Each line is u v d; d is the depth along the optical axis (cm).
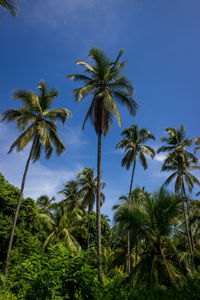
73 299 616
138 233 935
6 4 823
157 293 552
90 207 3256
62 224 2603
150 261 853
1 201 2117
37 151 2061
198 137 2677
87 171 3403
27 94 1859
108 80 1745
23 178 1772
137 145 2878
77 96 1683
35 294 581
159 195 995
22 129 1875
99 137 1681
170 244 916
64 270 629
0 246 1958
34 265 624
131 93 1731
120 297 545
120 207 985
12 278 630
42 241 2661
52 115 1977
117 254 2678
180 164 2759
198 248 2300
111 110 1550
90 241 3581
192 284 546
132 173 2775
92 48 1719
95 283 655
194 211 1870
